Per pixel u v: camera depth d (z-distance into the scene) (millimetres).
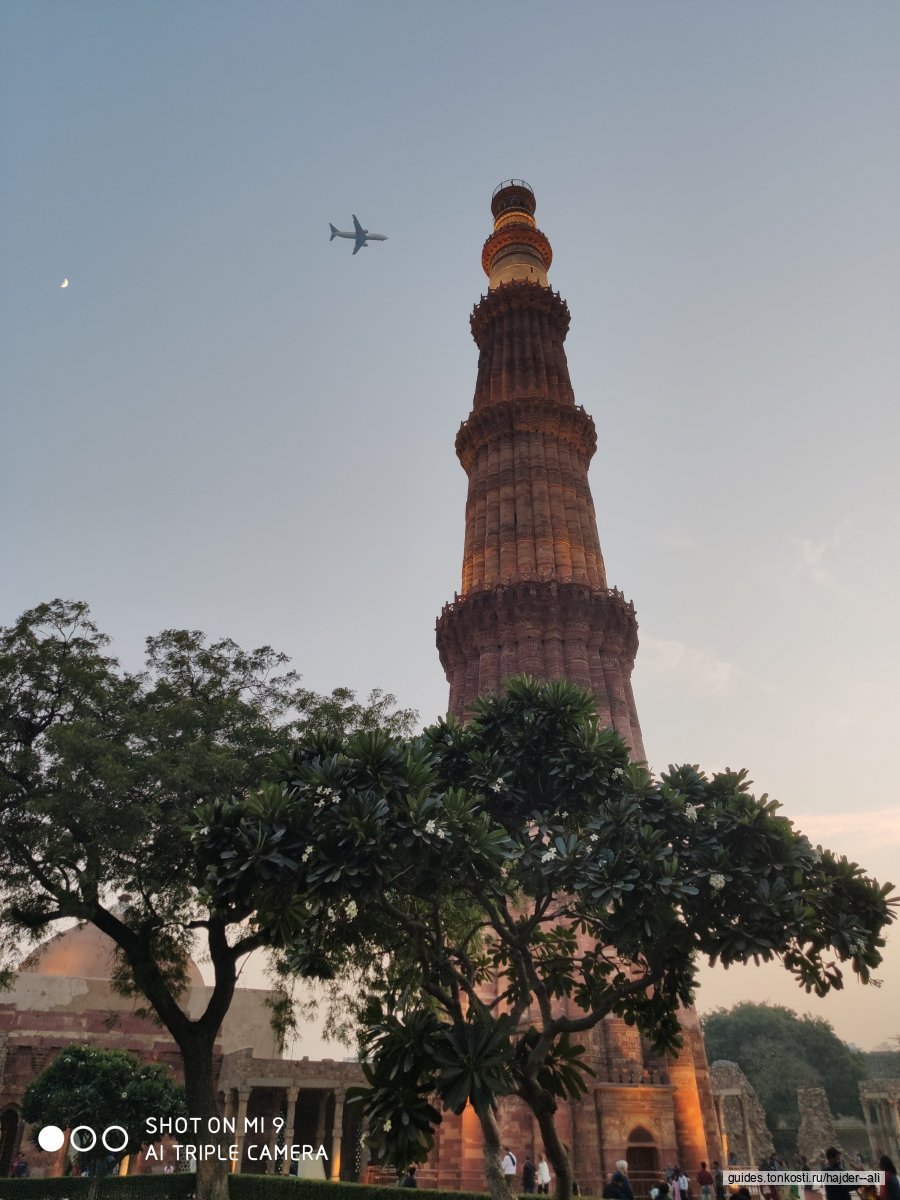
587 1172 31859
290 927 14906
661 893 14812
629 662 49562
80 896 24250
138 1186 40344
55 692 26312
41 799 22812
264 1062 49156
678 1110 34938
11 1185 39844
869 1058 133125
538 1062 15305
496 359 63719
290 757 17031
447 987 17016
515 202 77500
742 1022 112875
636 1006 18094
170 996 26547
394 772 15492
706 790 17891
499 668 47344
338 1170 47469
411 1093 13922
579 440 58219
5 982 25953
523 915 17391
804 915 15117
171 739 25734
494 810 17906
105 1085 38688
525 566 50875
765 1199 29797
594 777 17469
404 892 16078
